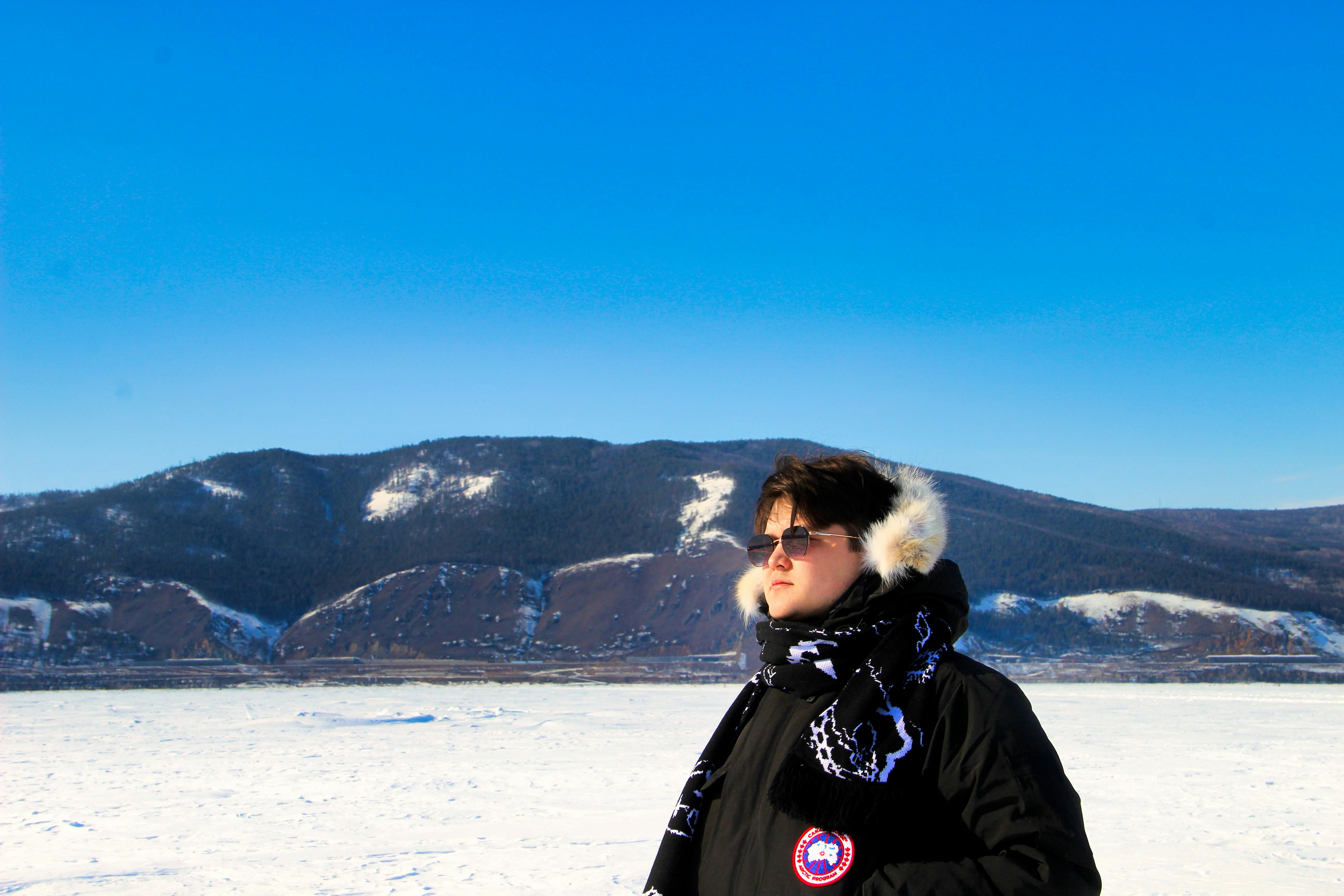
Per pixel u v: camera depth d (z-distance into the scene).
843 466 1.68
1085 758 16.20
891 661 1.44
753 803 1.54
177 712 29.44
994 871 1.28
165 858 8.22
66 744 19.27
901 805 1.37
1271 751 17.33
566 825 9.91
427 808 11.09
